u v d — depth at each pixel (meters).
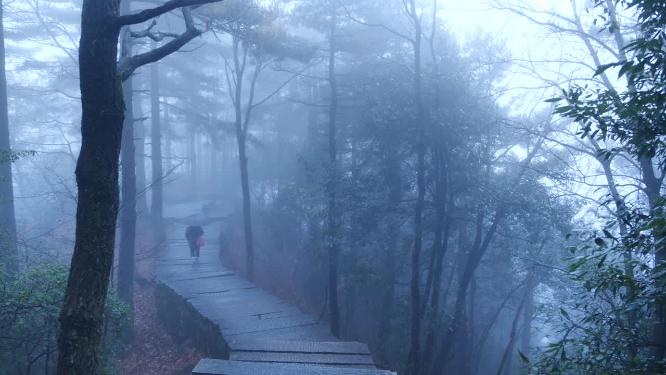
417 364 14.90
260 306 14.48
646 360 4.78
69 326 5.31
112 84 5.56
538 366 5.37
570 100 5.12
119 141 5.68
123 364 14.34
